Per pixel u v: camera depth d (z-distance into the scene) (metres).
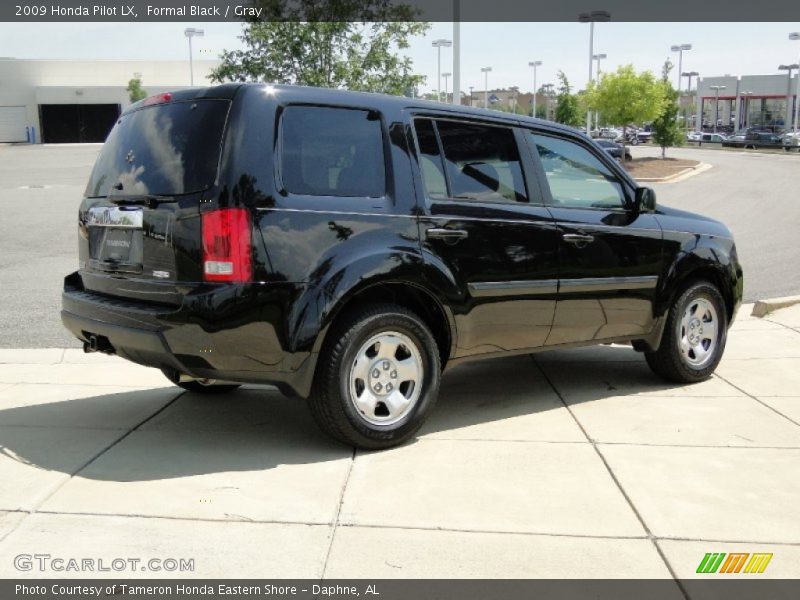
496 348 5.34
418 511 3.98
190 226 4.34
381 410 4.84
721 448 4.93
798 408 5.77
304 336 4.39
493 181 5.31
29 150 55.41
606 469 4.57
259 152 4.36
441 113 5.16
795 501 4.18
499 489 4.27
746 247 14.70
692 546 3.68
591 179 5.91
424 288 4.84
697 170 38.94
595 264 5.70
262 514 3.92
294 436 5.08
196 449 4.82
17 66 66.56
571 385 6.39
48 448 4.81
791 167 40.94
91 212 5.04
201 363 4.32
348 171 4.68
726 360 7.21
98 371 6.75
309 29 14.09
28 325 8.51
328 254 4.48
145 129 4.79
